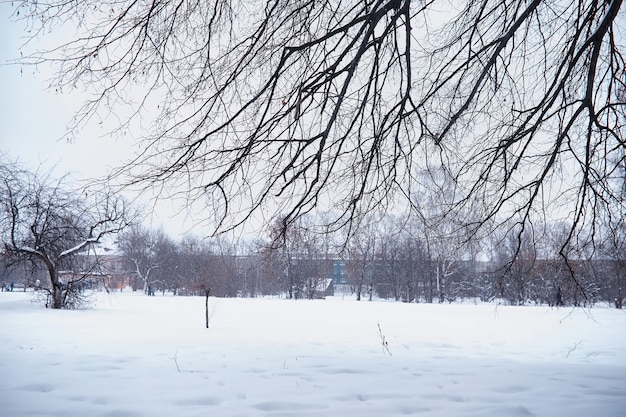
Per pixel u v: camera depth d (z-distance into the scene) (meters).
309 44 4.35
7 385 6.05
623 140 5.16
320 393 5.71
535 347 11.20
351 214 5.16
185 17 4.82
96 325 13.94
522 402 5.31
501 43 4.71
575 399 5.43
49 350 9.14
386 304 28.75
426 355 9.48
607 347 11.19
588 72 5.21
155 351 9.18
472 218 6.02
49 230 19.81
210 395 5.54
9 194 19.22
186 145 4.76
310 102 4.78
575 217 5.89
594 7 5.20
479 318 18.83
